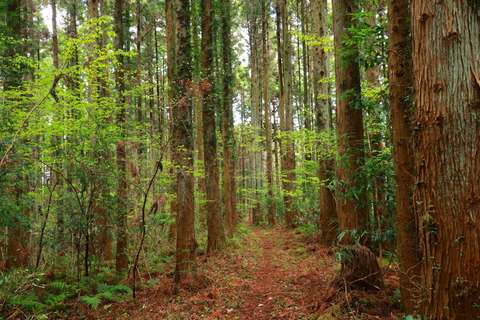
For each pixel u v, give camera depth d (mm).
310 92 17953
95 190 5641
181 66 5918
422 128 2158
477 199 1904
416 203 2264
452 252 1980
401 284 3395
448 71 2008
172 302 4969
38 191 6926
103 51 6422
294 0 17734
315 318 3793
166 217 8750
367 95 6324
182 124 5801
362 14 3828
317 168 10445
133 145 5016
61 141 5781
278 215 17859
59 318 4547
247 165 27344
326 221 8859
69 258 6500
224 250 8914
